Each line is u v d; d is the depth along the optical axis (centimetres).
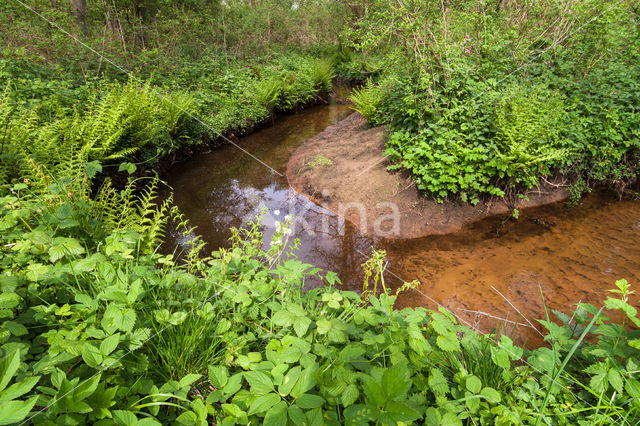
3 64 498
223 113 723
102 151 403
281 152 679
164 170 564
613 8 515
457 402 127
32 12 718
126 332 129
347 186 486
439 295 297
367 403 105
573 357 159
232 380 123
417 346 131
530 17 565
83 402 95
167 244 376
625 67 506
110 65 678
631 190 467
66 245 160
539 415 121
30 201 220
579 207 437
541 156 397
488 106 420
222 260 194
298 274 186
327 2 1582
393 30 448
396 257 359
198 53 1047
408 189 451
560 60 526
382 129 606
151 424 100
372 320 149
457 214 423
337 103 1135
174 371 141
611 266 322
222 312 171
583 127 451
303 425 104
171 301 160
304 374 120
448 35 457
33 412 99
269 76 979
